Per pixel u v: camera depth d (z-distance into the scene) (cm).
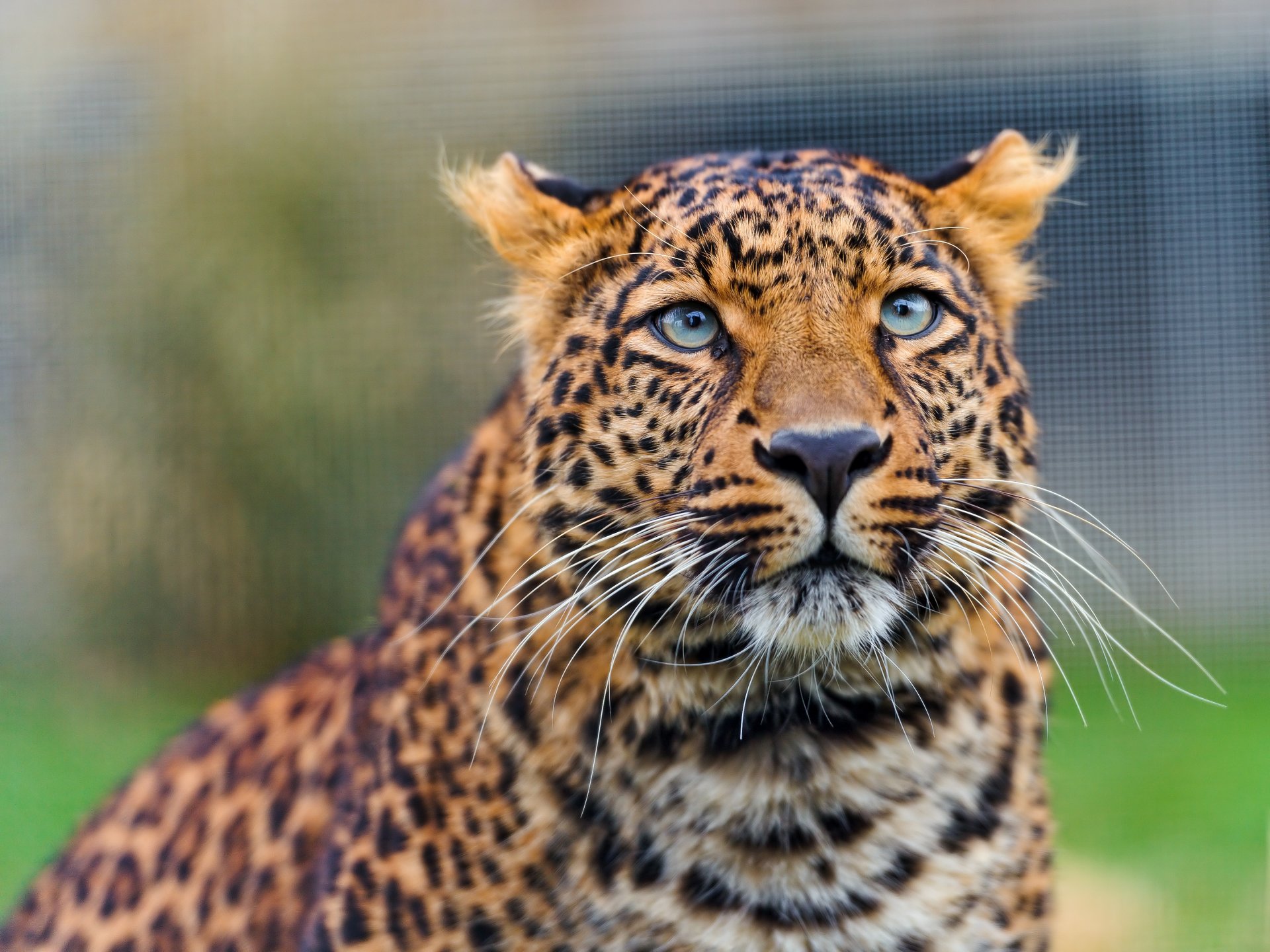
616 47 1648
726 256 606
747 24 1602
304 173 1748
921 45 1551
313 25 1780
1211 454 1542
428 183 1750
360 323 1747
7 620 1798
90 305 1769
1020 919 646
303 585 1762
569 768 612
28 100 1792
